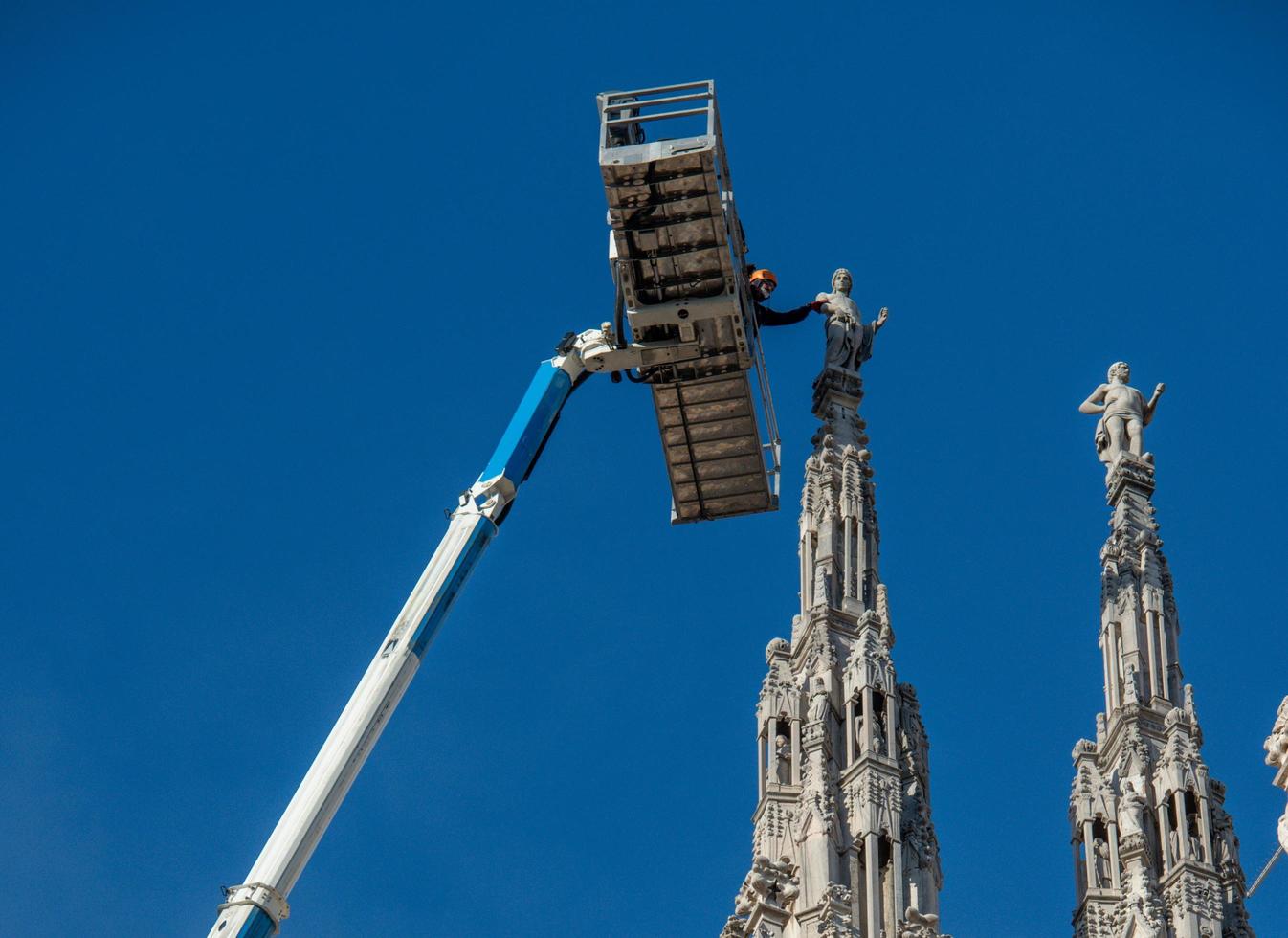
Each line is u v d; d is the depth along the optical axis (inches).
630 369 2239.2
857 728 1995.6
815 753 1968.5
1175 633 2261.3
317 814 1942.7
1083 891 2016.5
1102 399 2554.1
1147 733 2119.8
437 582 2105.1
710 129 2060.8
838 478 2290.8
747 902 1829.5
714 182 2057.1
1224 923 1962.4
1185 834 2007.9
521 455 2198.6
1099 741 2159.2
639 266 2135.8
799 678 2079.2
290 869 1913.1
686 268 2129.7
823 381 2421.3
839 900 1820.9
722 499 2313.0
